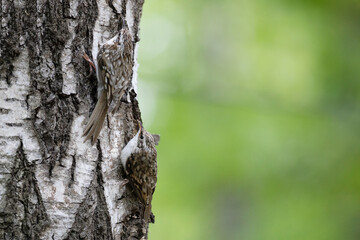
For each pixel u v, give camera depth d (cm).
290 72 1373
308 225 1205
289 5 1359
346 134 1279
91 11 520
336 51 1341
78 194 492
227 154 1233
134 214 551
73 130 495
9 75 473
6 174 466
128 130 553
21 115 473
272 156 1247
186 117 1284
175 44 1466
